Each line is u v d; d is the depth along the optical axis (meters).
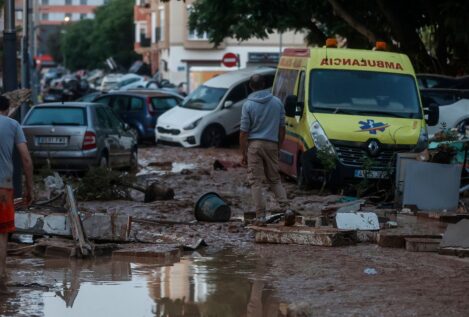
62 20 196.88
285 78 23.08
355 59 20.97
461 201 17.30
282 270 11.52
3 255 10.92
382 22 35.31
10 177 10.81
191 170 26.17
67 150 23.42
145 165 29.05
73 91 55.75
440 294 9.97
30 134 23.48
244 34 38.81
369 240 13.64
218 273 11.40
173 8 86.19
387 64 20.97
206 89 37.34
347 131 19.36
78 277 11.13
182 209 17.12
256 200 15.31
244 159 15.55
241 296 10.14
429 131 24.64
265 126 15.49
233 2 35.59
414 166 16.83
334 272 11.33
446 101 25.36
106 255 12.59
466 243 12.53
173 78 86.44
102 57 119.88
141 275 11.30
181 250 12.88
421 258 12.20
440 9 30.45
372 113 20.08
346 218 14.07
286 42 81.56
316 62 20.83
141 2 106.00
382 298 9.80
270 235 13.49
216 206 15.30
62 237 13.02
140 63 100.38
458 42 30.89
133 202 18.38
